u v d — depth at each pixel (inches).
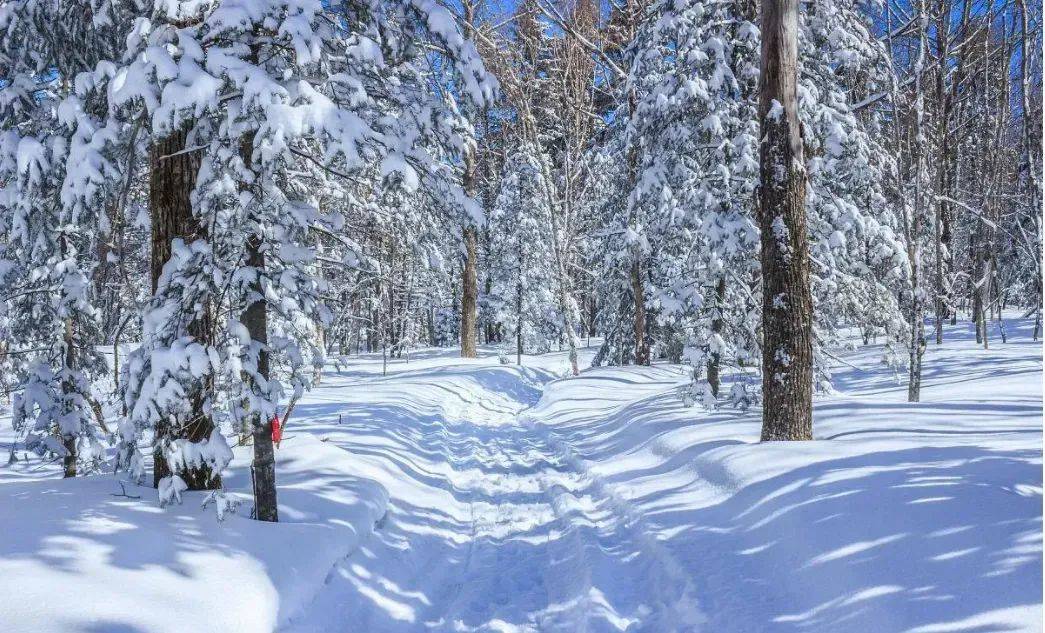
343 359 272.4
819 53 484.1
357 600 199.0
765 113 308.8
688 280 502.0
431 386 794.8
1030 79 624.7
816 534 189.8
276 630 167.2
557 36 1140.5
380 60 212.5
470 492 364.5
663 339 976.3
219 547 192.2
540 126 1211.2
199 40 197.3
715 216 453.1
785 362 306.8
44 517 204.8
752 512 228.4
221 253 221.1
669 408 481.4
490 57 1020.5
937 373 666.2
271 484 230.2
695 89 457.4
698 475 295.3
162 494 210.8
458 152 261.0
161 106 177.9
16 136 252.2
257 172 215.0
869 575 159.3
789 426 305.9
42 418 330.0
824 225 480.4
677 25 476.7
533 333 1357.0
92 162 195.6
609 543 251.4
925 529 169.5
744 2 480.1
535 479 383.6
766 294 313.7
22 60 270.4
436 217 263.4
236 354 210.2
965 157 981.2
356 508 261.0
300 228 231.6
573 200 1172.5
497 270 1349.7
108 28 250.2
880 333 599.8
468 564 250.1
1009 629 122.5
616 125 759.1
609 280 983.0
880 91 545.0
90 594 150.6
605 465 377.1
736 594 180.1
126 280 380.8
